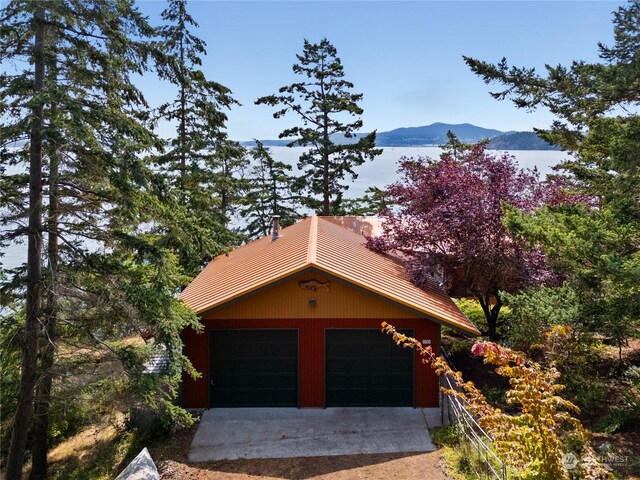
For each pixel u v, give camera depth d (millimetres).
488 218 15242
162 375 10875
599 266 9336
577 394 11500
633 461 8852
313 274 13109
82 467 12016
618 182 11305
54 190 10367
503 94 15273
